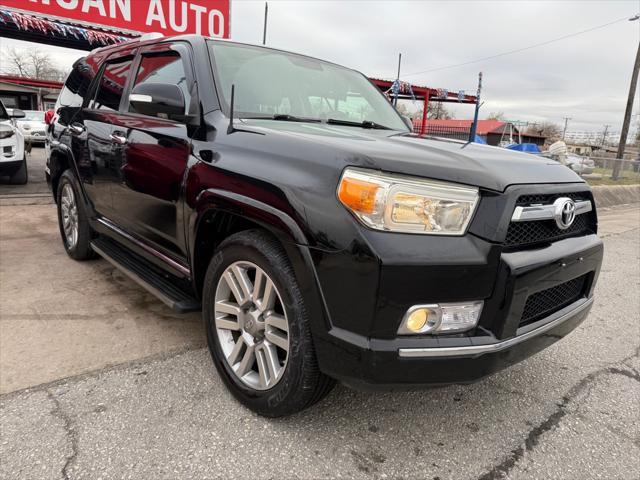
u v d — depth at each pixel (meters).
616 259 6.27
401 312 1.79
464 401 2.59
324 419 2.33
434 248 1.80
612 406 2.63
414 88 19.94
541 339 2.15
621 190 15.24
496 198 1.93
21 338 2.97
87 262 4.51
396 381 1.84
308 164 2.00
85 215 4.12
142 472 1.91
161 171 2.77
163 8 10.39
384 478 1.97
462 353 1.84
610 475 2.07
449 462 2.09
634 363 3.18
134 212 3.16
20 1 9.05
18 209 6.95
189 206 2.51
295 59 3.39
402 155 1.95
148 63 3.34
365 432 2.26
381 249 1.75
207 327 2.52
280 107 2.90
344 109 3.31
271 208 2.03
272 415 2.22
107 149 3.44
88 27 9.78
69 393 2.41
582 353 3.30
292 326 2.03
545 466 2.11
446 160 2.01
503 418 2.45
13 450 1.99
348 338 1.84
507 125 47.94
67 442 2.05
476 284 1.85
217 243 2.62
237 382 2.35
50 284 3.90
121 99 3.52
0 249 4.84
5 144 8.37
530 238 2.07
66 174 4.27
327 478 1.95
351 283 1.81
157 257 3.03
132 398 2.40
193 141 2.58
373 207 1.79
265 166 2.13
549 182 2.18
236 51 3.04
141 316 3.38
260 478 1.92
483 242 1.88
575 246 2.28
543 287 2.04
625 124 25.45
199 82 2.72
